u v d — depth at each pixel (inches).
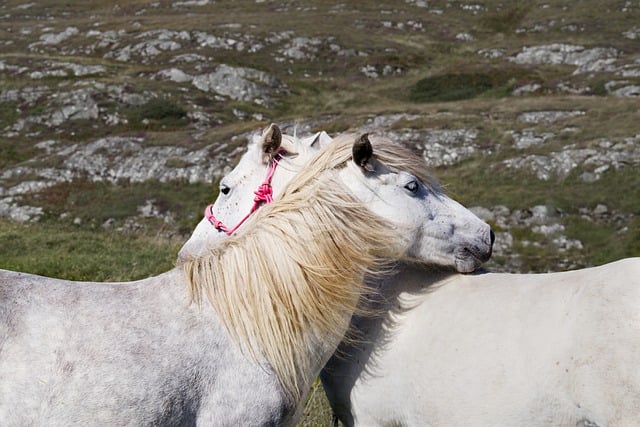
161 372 140.8
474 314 146.1
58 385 134.4
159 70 1672.0
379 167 165.5
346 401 168.7
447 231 167.3
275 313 151.9
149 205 995.3
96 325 142.9
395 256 161.8
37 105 1464.1
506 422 133.8
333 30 2128.4
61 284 150.6
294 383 152.7
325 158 162.2
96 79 1562.5
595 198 882.8
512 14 2322.8
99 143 1164.5
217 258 157.2
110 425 135.3
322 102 1633.9
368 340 162.6
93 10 2719.0
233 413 147.0
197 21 2225.6
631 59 1627.7
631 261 129.6
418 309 158.6
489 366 136.8
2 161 1200.8
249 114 1497.3
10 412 131.2
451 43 2127.2
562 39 1974.7
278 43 2004.2
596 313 125.0
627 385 117.3
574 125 1074.7
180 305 150.8
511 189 923.4
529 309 137.6
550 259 789.2
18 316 139.8
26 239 663.8
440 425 144.7
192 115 1440.7
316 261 153.9
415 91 1665.8
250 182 182.1
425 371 147.3
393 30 2240.4
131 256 568.7
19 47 2057.1
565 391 125.4
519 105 1213.1
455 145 1039.0
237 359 148.5
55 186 1054.4
